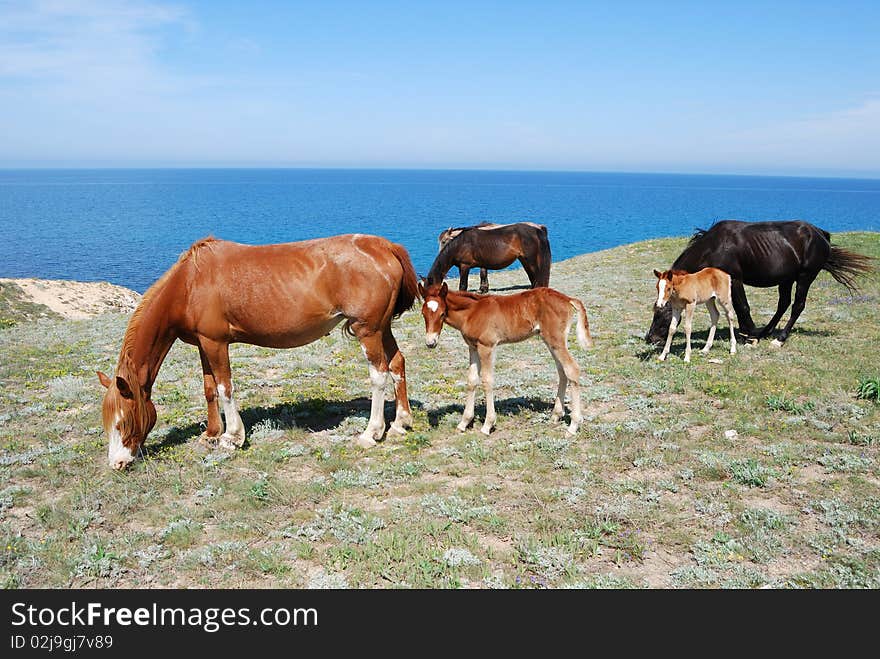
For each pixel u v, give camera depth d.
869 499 5.86
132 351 7.33
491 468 7.01
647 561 5.14
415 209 138.50
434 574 4.98
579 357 11.86
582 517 5.75
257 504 6.22
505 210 132.88
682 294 10.80
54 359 13.05
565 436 7.87
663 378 10.10
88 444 7.98
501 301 7.88
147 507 6.26
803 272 11.55
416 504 6.15
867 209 156.12
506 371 11.07
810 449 7.06
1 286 28.08
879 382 8.61
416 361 12.28
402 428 8.23
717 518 5.69
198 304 7.47
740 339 12.62
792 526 5.48
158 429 8.56
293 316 7.54
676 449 7.26
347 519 5.82
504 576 4.92
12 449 7.82
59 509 6.07
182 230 96.50
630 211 130.50
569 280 22.30
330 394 10.25
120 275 55.31
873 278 19.05
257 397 10.10
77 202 191.88
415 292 8.19
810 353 11.15
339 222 100.19
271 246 7.76
